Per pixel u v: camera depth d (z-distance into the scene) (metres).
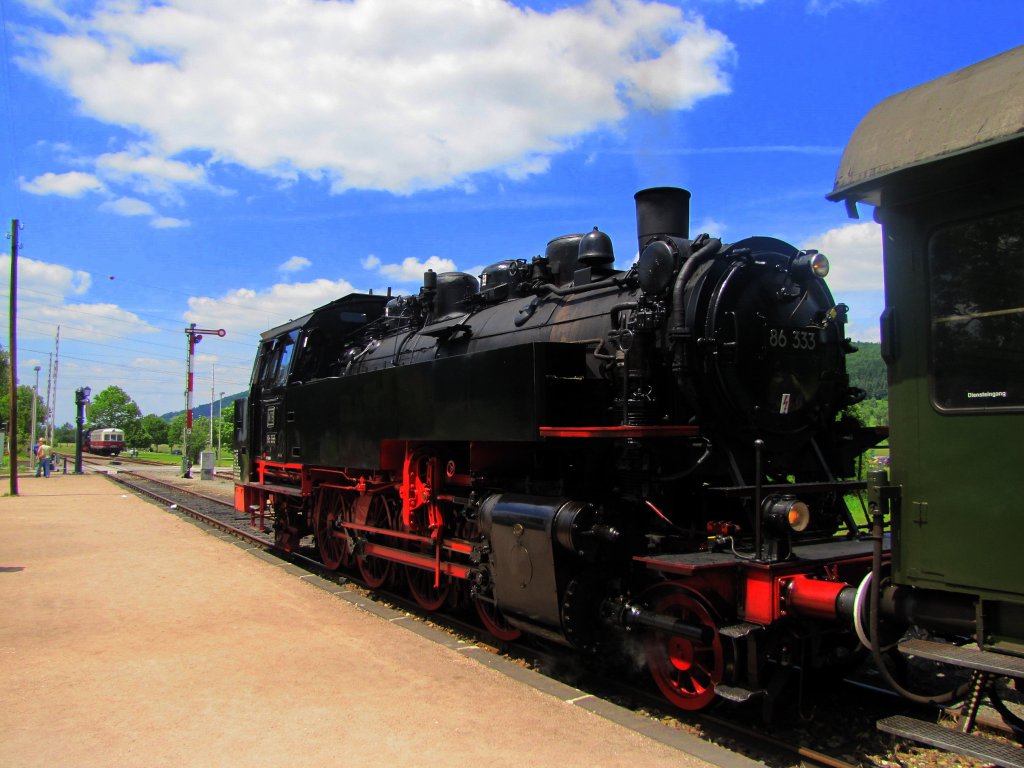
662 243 5.71
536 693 5.32
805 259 5.75
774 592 4.51
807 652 5.10
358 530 9.42
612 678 5.89
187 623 7.24
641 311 5.63
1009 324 3.35
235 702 5.10
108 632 6.90
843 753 4.56
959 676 5.84
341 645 6.50
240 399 14.15
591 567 5.75
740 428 5.55
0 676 5.65
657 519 5.64
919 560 3.62
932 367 3.62
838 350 6.28
